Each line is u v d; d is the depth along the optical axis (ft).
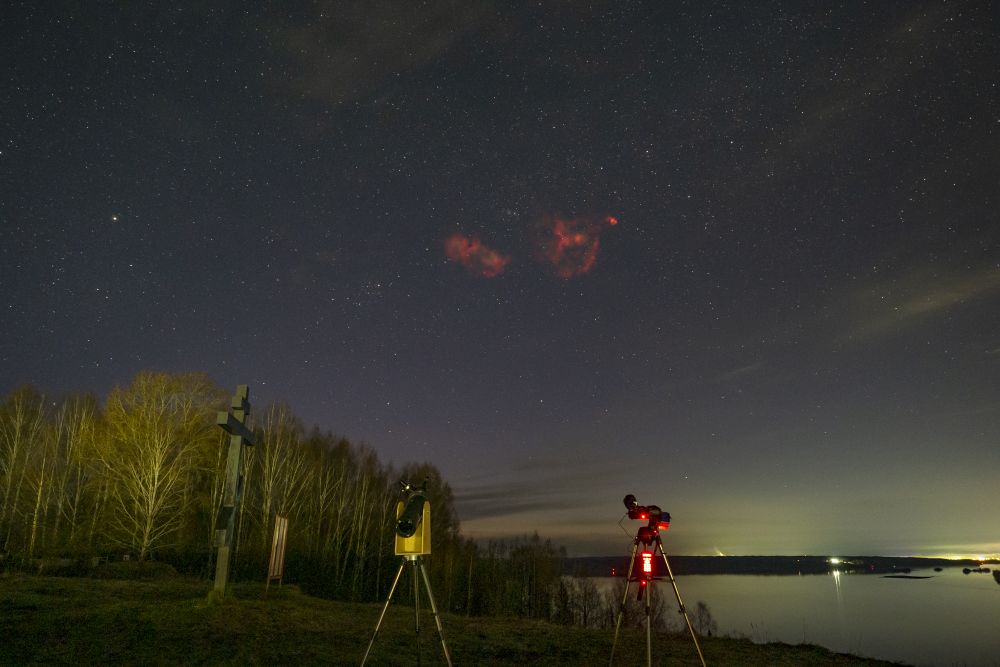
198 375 125.49
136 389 119.14
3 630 33.27
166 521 118.11
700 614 140.05
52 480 123.34
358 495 166.91
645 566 29.43
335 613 48.47
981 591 402.31
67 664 27.94
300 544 139.54
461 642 38.86
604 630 48.21
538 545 193.36
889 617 219.20
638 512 29.76
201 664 29.19
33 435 125.80
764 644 43.32
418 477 177.47
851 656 39.68
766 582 574.15
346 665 30.32
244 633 36.70
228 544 47.98
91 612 39.50
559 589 181.16
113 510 117.91
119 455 118.01
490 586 185.16
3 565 81.25
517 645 38.52
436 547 170.81
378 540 167.63
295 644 34.53
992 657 111.65
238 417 51.85
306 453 152.66
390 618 48.75
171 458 119.14
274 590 61.46
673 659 35.68
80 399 132.05
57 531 122.01
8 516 120.78
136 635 34.19
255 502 142.61
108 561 102.32
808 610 250.98
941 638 152.25
